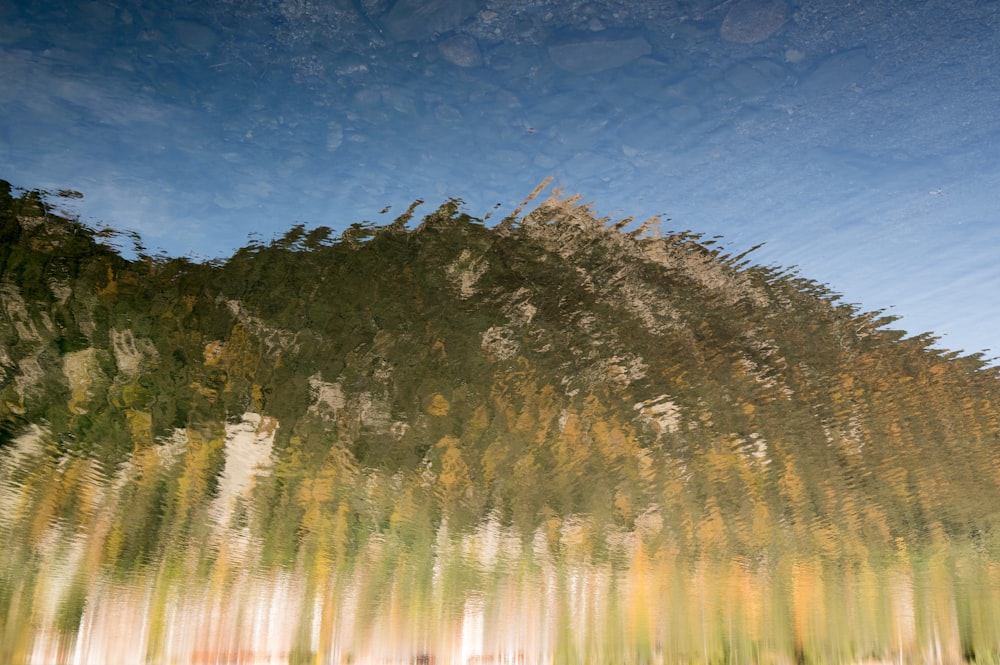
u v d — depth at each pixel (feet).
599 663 31.58
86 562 20.15
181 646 24.86
